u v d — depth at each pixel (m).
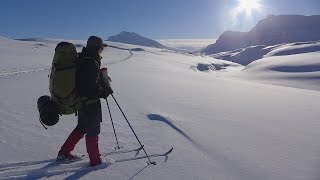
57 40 156.62
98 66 4.33
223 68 130.75
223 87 16.67
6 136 5.39
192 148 5.54
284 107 10.46
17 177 3.94
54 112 4.27
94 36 4.39
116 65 31.56
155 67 34.97
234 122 7.62
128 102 9.46
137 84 14.77
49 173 4.11
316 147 5.93
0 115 6.76
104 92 4.43
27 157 4.58
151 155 5.05
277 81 67.94
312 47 163.00
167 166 4.67
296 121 8.19
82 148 5.15
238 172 4.64
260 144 6.01
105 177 4.16
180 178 4.30
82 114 4.40
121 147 5.32
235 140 6.16
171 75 23.95
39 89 11.10
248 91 15.37
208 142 5.91
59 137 5.56
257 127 7.29
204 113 8.47
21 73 17.39
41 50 57.12
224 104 10.27
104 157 4.82
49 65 24.67
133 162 4.73
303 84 62.34
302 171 4.75
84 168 4.38
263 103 11.17
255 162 5.05
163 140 5.84
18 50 48.41
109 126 6.50
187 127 6.79
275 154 5.47
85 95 4.28
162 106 9.09
